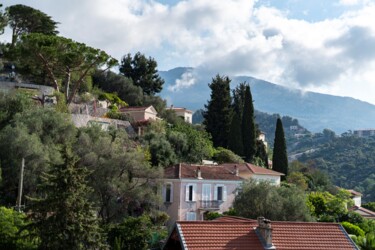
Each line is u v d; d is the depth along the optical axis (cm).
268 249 2612
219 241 2586
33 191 4391
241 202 4806
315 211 6391
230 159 7675
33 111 5244
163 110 10125
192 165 6022
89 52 6950
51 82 8212
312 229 2886
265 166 9125
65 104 6706
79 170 3167
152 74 11331
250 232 2705
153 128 7262
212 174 5900
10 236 3341
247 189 4853
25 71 8012
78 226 3055
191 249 2484
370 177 15488
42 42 6731
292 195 4803
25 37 6750
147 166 4703
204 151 7338
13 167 4316
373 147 18388
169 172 5712
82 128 5531
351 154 17988
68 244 3031
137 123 7556
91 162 4419
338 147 19400
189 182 5597
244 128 8731
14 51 7006
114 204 4434
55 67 7288
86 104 7819
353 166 16700
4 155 4400
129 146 5791
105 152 4628
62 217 3039
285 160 8519
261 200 4706
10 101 5450
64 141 4938
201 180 5691
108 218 4400
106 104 8969
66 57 6825
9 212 3581
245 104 8806
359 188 14738
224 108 8975
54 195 3059
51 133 5031
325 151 19588
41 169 4353
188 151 7019
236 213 4841
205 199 5725
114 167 4475
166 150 6378
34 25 9269
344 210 6500
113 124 6975
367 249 3791
